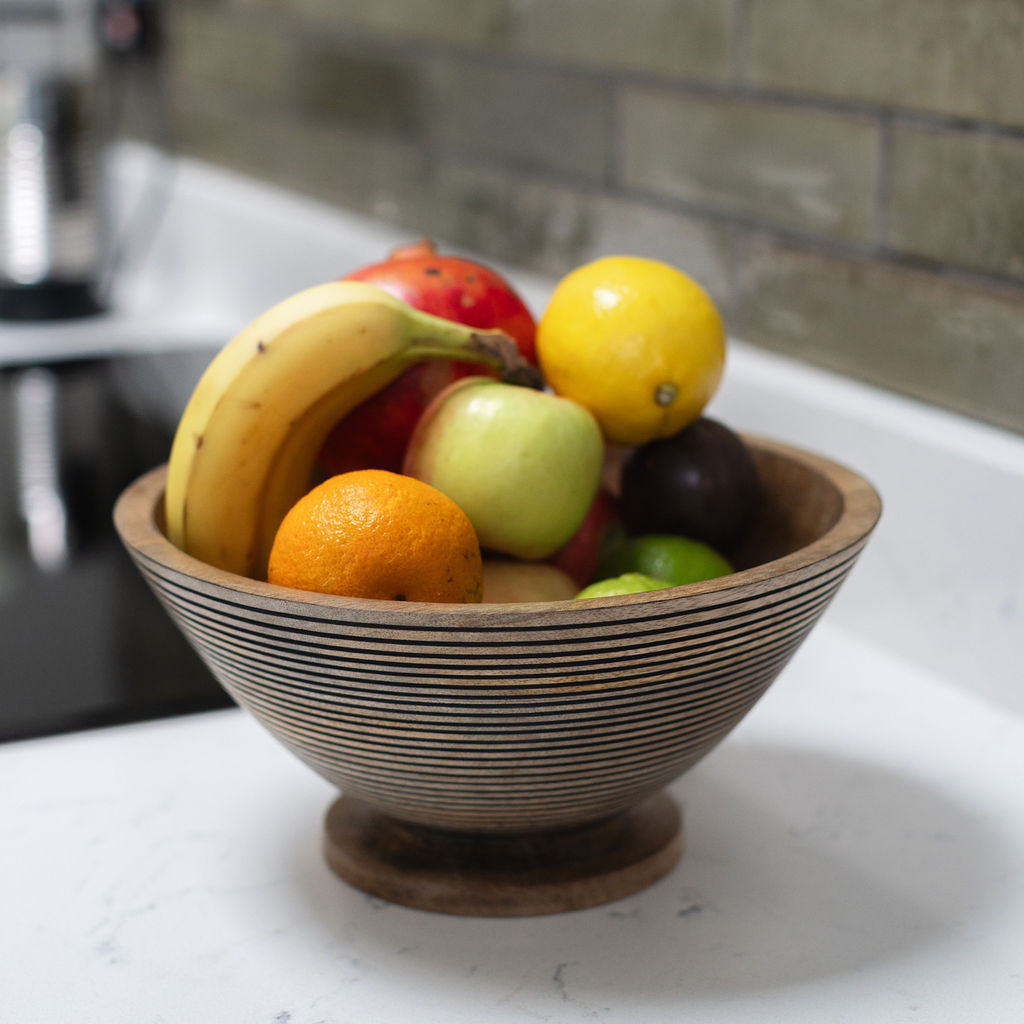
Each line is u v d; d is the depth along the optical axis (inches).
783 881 22.4
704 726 19.4
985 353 29.6
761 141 35.5
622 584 21.4
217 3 64.3
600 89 41.4
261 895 22.2
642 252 40.9
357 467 24.6
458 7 47.7
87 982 20.0
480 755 18.6
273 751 27.1
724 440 25.2
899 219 31.5
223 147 66.6
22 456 46.6
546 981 19.8
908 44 30.5
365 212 56.0
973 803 24.8
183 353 57.6
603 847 22.1
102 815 24.7
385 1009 19.2
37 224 61.5
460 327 22.7
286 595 18.0
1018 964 20.0
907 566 30.5
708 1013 19.0
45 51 59.7
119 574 38.3
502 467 21.7
